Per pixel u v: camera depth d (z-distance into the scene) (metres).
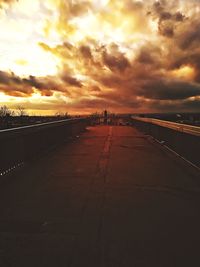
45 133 14.66
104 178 8.61
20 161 10.82
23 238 4.66
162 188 7.52
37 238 4.66
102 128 33.38
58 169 9.93
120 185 7.81
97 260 4.00
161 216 5.57
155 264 3.91
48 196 6.84
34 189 7.46
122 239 4.61
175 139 13.95
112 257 4.08
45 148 14.54
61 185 7.82
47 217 5.53
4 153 9.38
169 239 4.62
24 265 3.90
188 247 4.37
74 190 7.33
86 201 6.45
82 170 9.75
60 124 17.25
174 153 13.50
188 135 11.63
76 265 3.88
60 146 16.06
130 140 19.31
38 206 6.14
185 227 5.08
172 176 8.89
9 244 4.48
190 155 11.30
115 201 6.44
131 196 6.82
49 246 4.39
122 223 5.23
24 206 6.15
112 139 20.02
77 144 17.08
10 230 4.96
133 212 5.77
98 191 7.23
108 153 13.49
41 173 9.32
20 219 5.44
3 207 6.09
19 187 7.65
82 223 5.23
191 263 3.94
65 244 4.45
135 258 4.05
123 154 13.18
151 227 5.07
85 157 12.38
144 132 25.94
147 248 4.34
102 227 5.06
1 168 9.12
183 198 6.69
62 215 5.62
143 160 11.64
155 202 6.39
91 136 22.38
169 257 4.09
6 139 9.42
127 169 9.90
